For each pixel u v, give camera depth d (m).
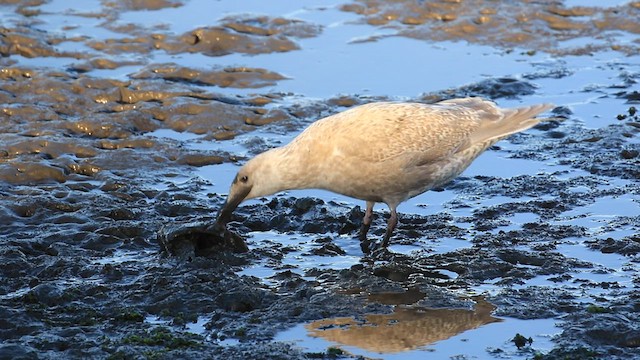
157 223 13.91
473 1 22.36
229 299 11.65
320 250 13.32
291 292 12.08
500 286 12.20
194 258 12.77
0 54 19.86
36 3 22.34
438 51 20.77
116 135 16.94
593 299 11.72
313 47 20.81
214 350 10.59
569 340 10.77
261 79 19.33
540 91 18.94
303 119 17.75
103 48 20.22
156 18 21.70
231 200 13.11
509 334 11.05
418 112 13.14
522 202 14.65
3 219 13.88
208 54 20.36
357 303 11.72
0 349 10.38
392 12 22.16
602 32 21.50
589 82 19.30
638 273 12.45
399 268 12.66
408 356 10.62
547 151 16.52
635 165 15.76
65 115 17.70
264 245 13.47
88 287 11.99
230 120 17.52
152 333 10.98
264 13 22.17
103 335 10.93
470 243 13.45
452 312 11.55
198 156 16.25
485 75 19.66
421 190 13.32
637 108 18.03
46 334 10.88
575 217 14.15
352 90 18.94
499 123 13.48
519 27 21.56
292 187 13.09
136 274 12.48
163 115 17.64
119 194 14.89
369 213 13.58
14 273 12.46
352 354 10.63
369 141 12.75
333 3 22.78
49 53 19.89
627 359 10.42
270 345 10.70
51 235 13.45
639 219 13.99
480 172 15.83
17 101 17.86
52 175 15.45
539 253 12.93
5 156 15.98
